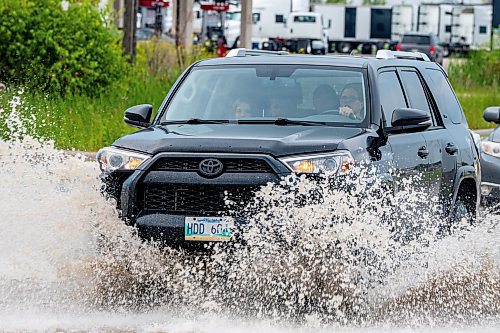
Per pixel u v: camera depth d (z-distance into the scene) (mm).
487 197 26016
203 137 15539
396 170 16281
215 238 14953
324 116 17000
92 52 42062
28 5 40688
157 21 97250
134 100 42719
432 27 141000
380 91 17469
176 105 17953
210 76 18250
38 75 40594
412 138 17500
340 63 17891
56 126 34094
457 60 79562
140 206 15422
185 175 15156
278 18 134625
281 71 17938
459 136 19797
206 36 117062
